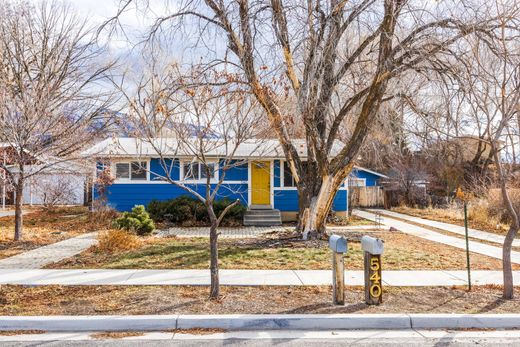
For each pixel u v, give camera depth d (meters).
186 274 8.54
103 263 9.62
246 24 10.35
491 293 7.39
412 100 11.96
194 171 19.62
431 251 11.70
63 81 22.95
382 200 29.75
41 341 5.26
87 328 5.70
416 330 5.85
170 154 17.22
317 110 12.12
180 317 5.83
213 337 5.45
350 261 9.98
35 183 18.52
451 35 9.85
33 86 14.72
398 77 11.25
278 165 20.52
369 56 12.96
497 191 19.19
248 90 8.41
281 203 20.45
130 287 7.55
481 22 8.82
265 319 5.84
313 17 10.62
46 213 22.53
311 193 13.32
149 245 12.30
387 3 10.26
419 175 27.94
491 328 5.96
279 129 12.23
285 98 10.59
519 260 10.52
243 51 10.34
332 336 5.55
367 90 11.73
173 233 15.87
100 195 19.16
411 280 8.27
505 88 7.46
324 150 12.59
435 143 13.34
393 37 10.85
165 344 5.20
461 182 24.00
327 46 10.78
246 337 5.47
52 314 5.98
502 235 15.60
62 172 17.39
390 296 7.13
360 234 14.92
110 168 18.97
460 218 20.70
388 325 5.92
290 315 5.98
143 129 8.48
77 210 23.59
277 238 13.65
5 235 14.04
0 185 18.09
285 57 10.84
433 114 10.94
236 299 6.81
